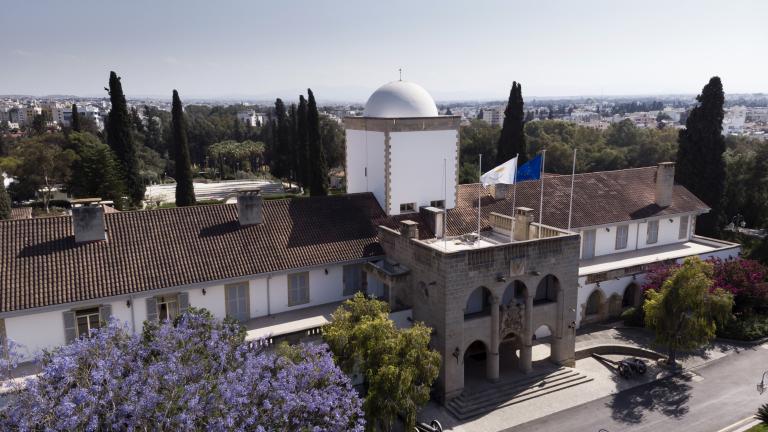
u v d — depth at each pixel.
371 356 24.81
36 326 27.11
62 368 19.09
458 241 37.16
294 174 113.31
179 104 70.25
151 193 111.94
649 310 34.47
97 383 19.30
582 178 50.16
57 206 87.94
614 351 37.78
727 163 67.88
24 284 27.31
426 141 40.22
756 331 38.97
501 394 31.62
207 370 21.94
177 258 31.30
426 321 32.06
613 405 31.00
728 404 30.88
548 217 43.91
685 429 28.48
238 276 31.28
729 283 41.12
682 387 32.97
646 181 52.16
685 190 52.88
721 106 60.03
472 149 112.75
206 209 35.22
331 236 36.19
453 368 30.89
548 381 33.06
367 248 35.94
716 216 61.53
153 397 18.72
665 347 37.81
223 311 31.92
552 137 123.62
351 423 23.05
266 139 166.12
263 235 34.56
